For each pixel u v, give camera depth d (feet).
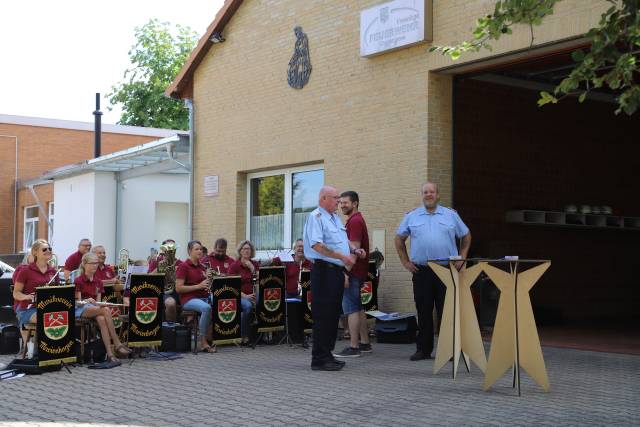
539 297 54.49
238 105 55.47
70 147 114.83
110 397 25.88
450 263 28.73
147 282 34.73
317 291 31.07
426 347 33.53
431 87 41.98
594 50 23.44
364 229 34.83
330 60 48.03
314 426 21.17
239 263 40.86
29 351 34.86
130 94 146.72
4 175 110.32
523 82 50.85
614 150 59.47
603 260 58.95
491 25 26.03
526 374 29.37
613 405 23.58
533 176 53.67
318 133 48.78
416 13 41.63
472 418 21.86
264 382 28.35
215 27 56.34
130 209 77.20
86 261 34.37
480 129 50.62
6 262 80.07
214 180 57.57
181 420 22.18
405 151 42.96
